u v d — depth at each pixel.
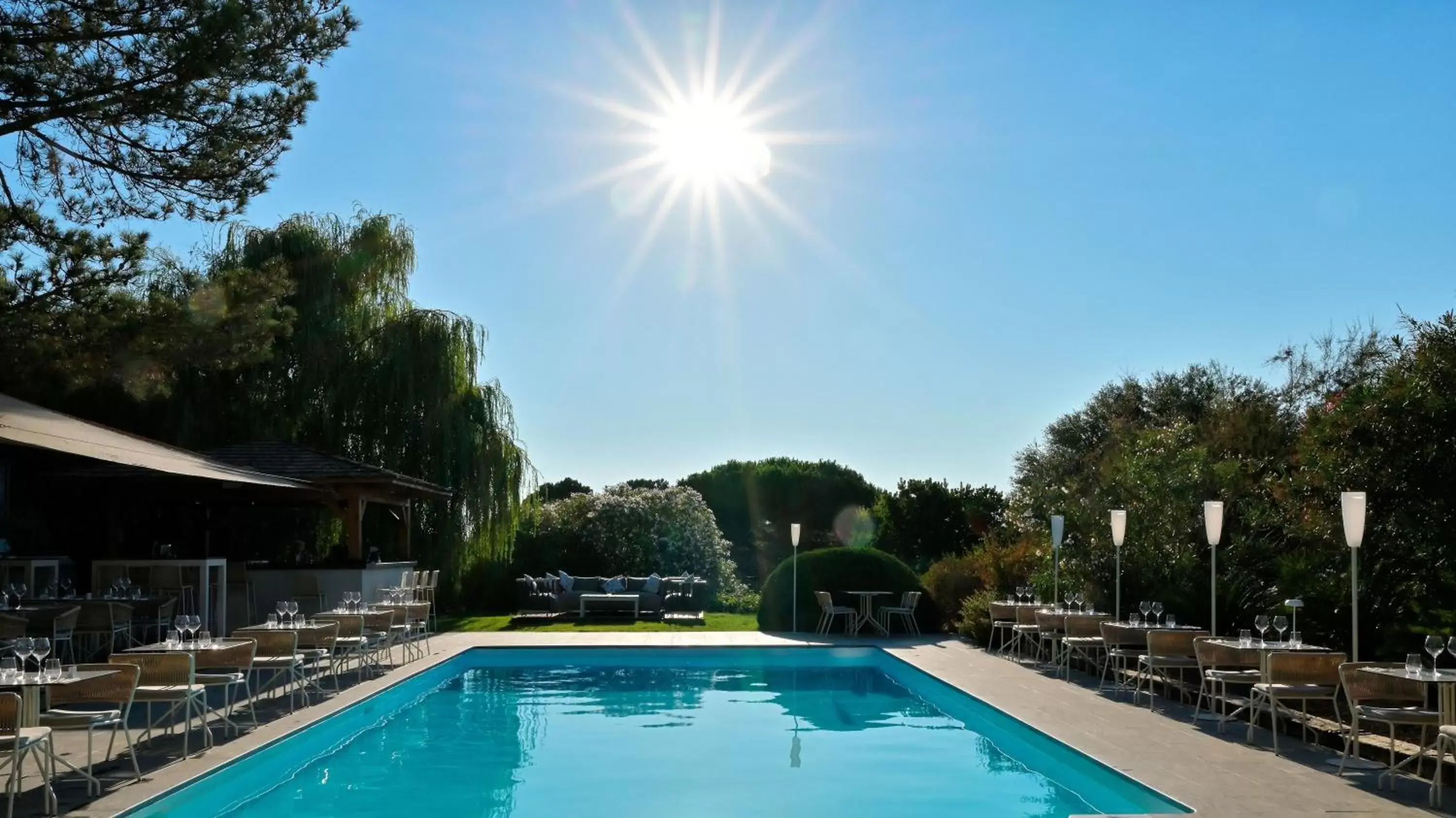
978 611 19.41
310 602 18.69
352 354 22.91
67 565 18.61
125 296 11.97
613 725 12.40
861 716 13.10
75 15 10.82
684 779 9.68
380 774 9.84
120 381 12.86
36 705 7.54
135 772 8.19
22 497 18.77
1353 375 27.95
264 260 22.16
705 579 29.22
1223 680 10.46
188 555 21.95
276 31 11.34
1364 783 8.15
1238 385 31.59
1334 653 9.26
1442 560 11.57
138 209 12.06
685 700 14.39
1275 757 9.15
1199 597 14.66
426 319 23.22
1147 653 14.02
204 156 11.49
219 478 14.60
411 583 20.89
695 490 40.72
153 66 11.09
